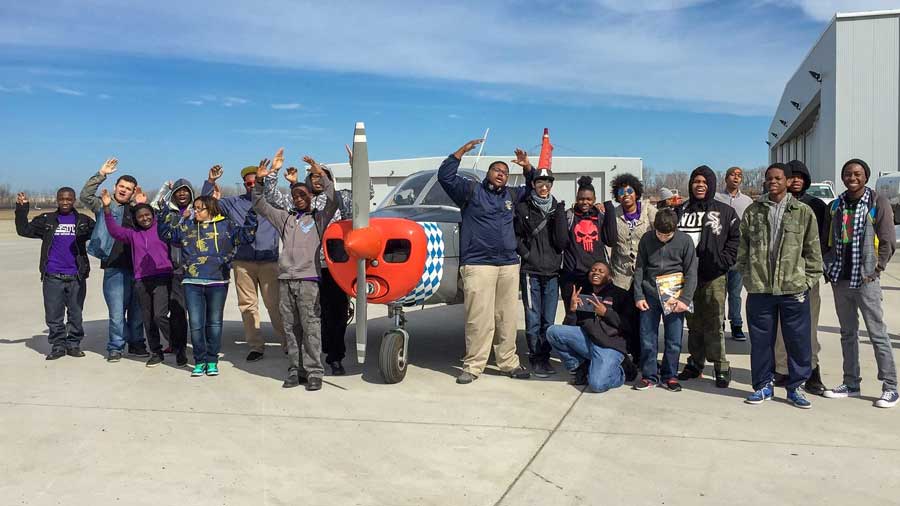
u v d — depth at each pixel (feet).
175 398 16.69
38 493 11.12
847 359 16.28
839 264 15.83
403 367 18.30
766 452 12.70
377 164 50.83
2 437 13.82
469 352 18.08
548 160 20.08
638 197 18.66
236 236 18.63
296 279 17.13
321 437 13.76
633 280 17.67
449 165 16.97
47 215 21.17
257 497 10.95
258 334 20.98
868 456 12.46
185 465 12.29
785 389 17.20
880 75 93.30
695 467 12.02
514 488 11.24
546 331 17.98
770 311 15.72
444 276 18.52
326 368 19.94
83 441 13.57
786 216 15.24
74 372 19.45
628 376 18.31
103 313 30.94
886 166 93.66
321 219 17.65
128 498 10.92
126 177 20.85
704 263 17.16
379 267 16.90
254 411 15.57
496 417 15.02
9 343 23.73
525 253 18.66
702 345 17.98
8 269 50.55
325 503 10.73
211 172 21.04
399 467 12.17
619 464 12.21
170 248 19.71
